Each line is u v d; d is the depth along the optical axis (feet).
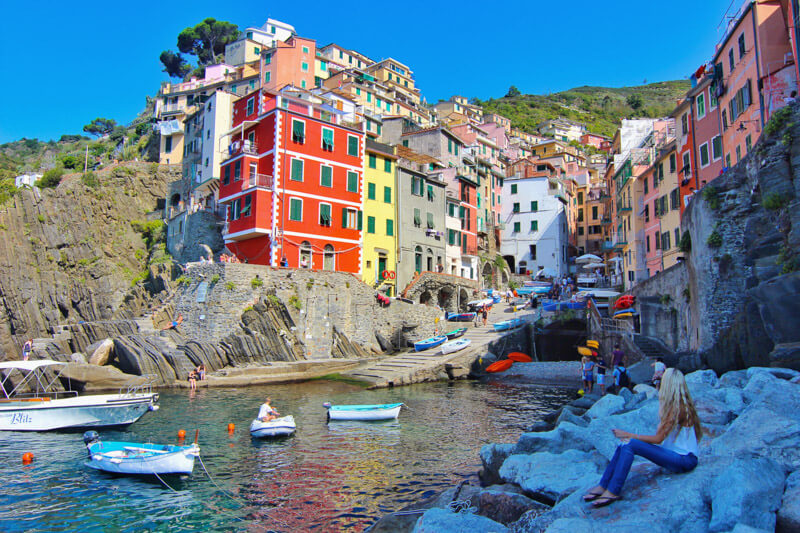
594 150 478.18
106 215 236.22
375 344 151.12
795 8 86.99
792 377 46.91
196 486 53.26
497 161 306.76
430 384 122.31
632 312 131.75
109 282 215.72
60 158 354.13
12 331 206.28
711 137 119.65
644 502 24.62
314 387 117.19
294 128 154.51
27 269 212.43
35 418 79.56
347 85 282.36
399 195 183.32
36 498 51.11
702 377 52.90
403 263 182.09
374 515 44.96
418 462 60.23
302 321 135.74
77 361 123.24
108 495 51.62
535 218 271.28
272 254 145.48
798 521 21.24
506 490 34.55
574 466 34.40
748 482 22.40
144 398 83.15
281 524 43.62
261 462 60.75
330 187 161.27
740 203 74.69
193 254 188.44
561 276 258.37
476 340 146.30
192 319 134.72
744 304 69.87
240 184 155.02
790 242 62.28
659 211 156.15
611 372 117.39
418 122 329.52
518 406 94.73
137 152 305.12
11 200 219.61
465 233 226.58
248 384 118.52
